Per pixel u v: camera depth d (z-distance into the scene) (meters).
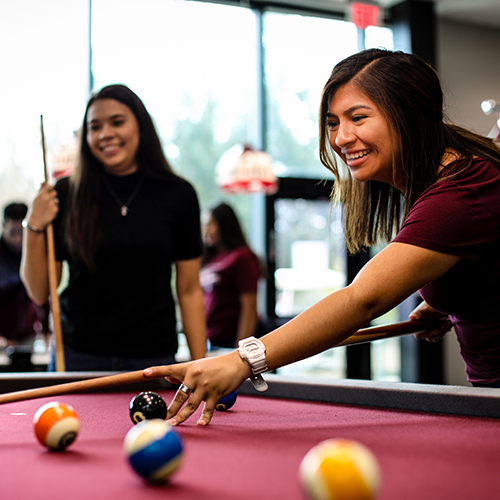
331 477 0.59
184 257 2.18
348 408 1.41
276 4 5.46
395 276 1.12
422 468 0.81
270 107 5.46
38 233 2.09
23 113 4.73
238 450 0.93
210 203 5.38
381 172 1.34
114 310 2.01
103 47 4.84
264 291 5.20
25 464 0.84
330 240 5.43
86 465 0.84
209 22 5.29
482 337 1.35
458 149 1.30
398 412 1.33
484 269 1.23
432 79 1.31
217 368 1.16
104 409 1.42
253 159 4.57
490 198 1.18
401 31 5.57
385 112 1.28
